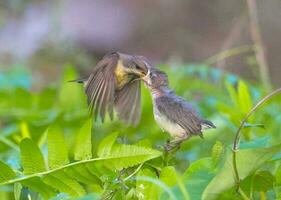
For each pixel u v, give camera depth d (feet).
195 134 21.57
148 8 78.18
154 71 22.25
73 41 64.69
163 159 21.26
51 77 64.34
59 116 36.55
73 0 77.51
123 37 78.02
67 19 76.38
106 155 20.42
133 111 22.61
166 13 76.28
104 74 21.95
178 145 21.61
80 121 36.88
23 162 21.07
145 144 21.06
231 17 70.64
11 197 24.75
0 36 73.77
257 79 48.49
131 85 22.54
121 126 33.27
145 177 19.33
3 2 75.51
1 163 21.24
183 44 74.13
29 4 75.56
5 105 39.37
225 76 38.52
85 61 63.46
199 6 73.82
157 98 22.00
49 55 65.26
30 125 35.01
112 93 21.85
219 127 31.40
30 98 39.88
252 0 40.16
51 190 21.20
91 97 21.86
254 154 19.60
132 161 20.27
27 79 46.88
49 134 20.98
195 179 20.02
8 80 46.34
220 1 70.90
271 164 23.31
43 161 21.04
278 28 65.82
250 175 20.25
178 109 21.63
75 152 21.01
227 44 46.34
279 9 66.18
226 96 38.24
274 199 21.52
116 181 20.38
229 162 19.69
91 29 77.56
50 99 39.83
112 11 78.13
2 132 35.78
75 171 20.72
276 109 35.40
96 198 20.67
